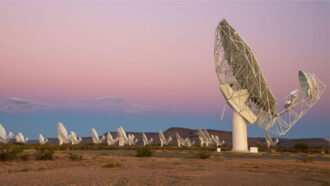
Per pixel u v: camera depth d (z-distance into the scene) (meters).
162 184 14.41
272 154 47.22
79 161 30.05
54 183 14.22
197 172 20.23
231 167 24.61
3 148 30.36
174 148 81.94
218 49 45.56
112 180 15.45
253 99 48.84
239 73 46.44
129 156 40.06
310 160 32.31
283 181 16.00
